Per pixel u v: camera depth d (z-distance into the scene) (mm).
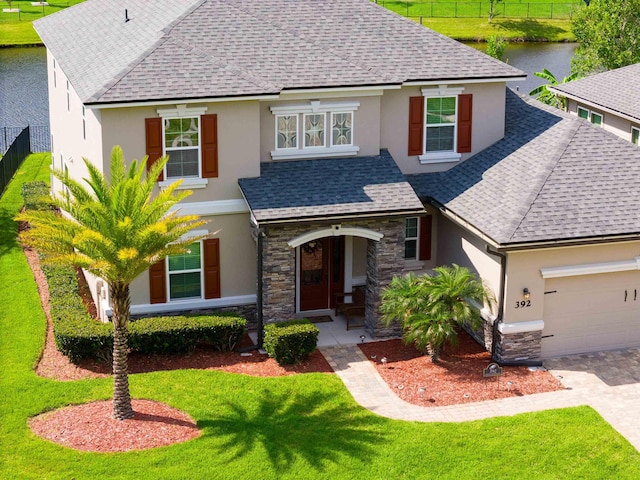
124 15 31891
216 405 22266
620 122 35844
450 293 24422
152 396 22578
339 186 26484
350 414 22078
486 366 24859
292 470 19828
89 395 22641
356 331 27234
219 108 25781
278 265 25688
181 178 26094
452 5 95125
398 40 28891
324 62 27391
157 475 19453
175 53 26453
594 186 25656
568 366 24984
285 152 27156
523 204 24938
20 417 21531
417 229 28578
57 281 28438
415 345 25938
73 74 28344
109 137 25188
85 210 20797
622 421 22078
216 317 25672
